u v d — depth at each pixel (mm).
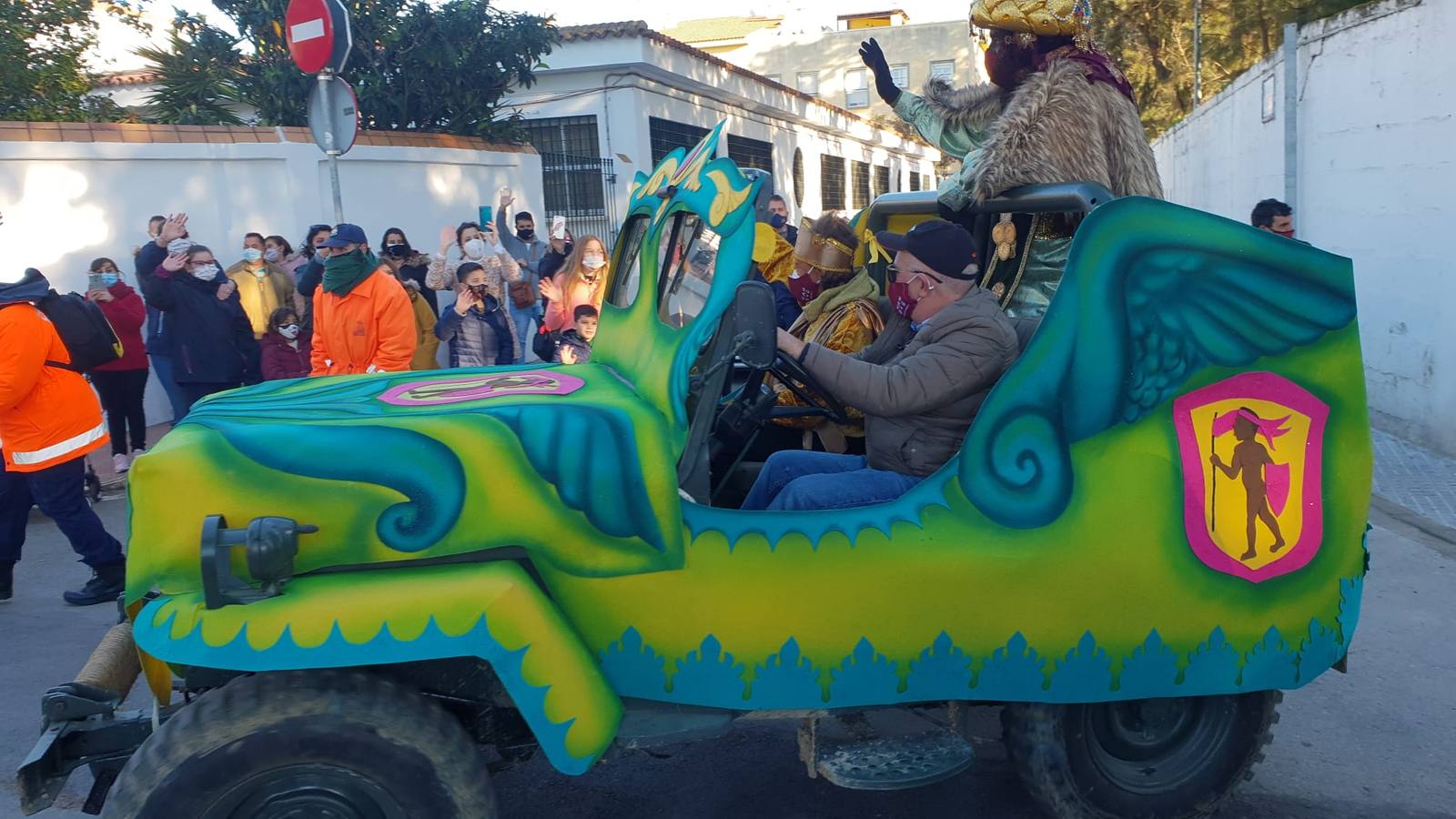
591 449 2709
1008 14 3736
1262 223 6777
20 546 5863
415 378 3576
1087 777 3221
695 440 2852
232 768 2469
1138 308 2902
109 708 2945
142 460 2574
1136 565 2955
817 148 27094
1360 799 3660
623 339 3486
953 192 3750
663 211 3371
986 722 3473
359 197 11609
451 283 9891
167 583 2570
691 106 19688
